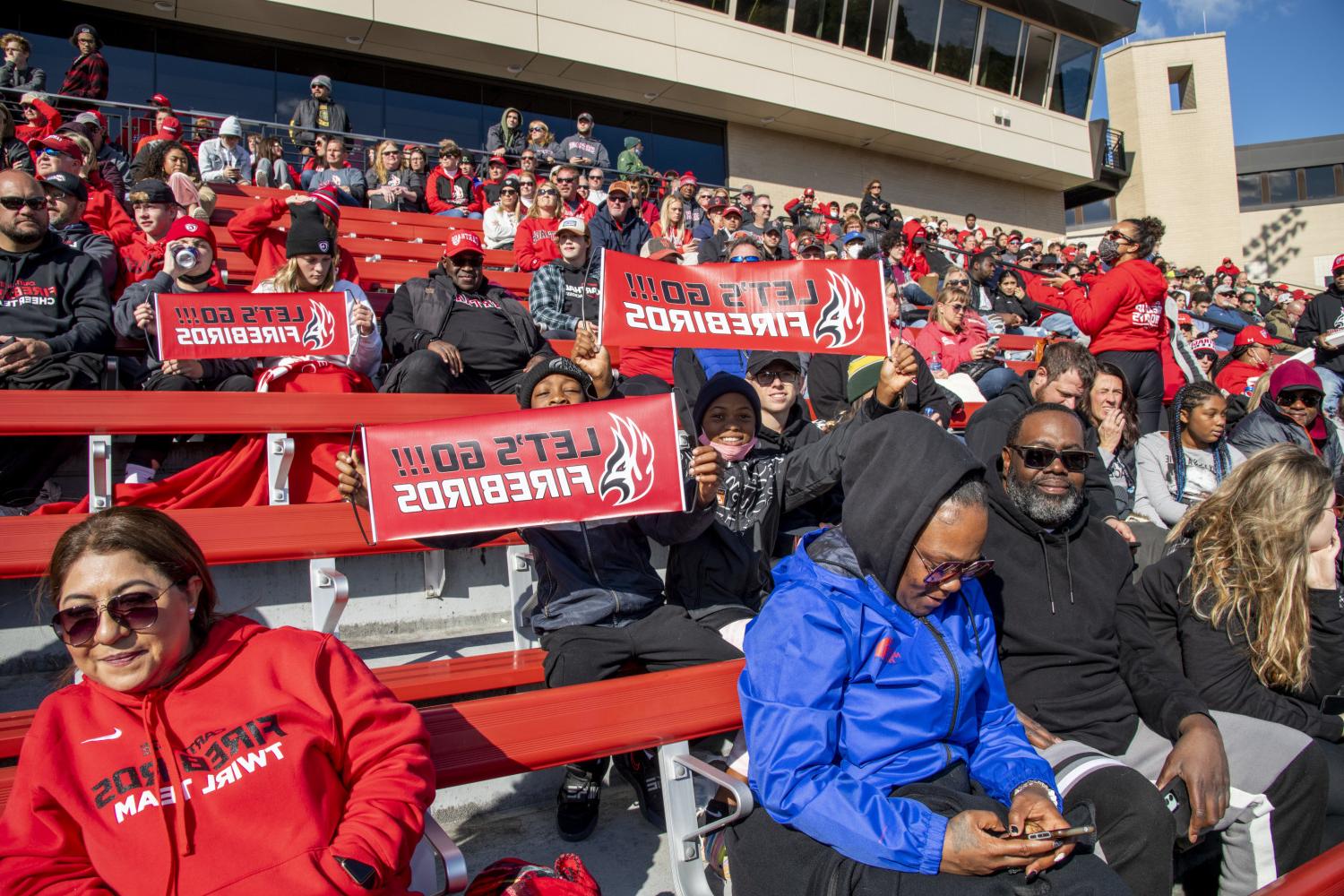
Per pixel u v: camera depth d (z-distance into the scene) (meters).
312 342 4.48
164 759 1.70
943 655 2.21
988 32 23.69
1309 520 2.86
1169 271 20.75
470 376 5.44
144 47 15.38
